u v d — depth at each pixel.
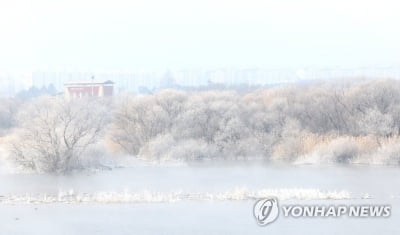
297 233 132.62
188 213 147.50
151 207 153.88
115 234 132.50
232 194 164.25
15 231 135.50
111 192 171.00
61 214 148.25
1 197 168.50
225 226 137.62
